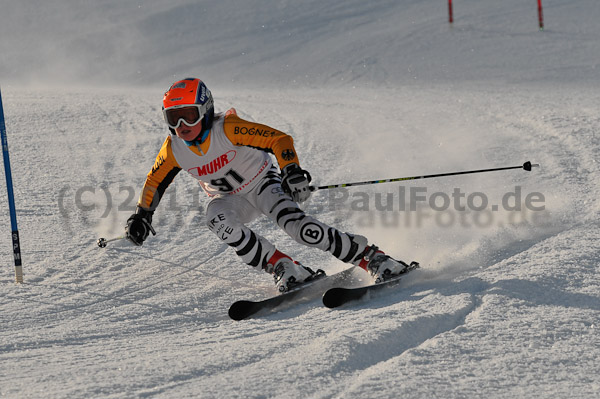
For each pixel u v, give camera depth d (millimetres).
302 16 87062
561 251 14180
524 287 12039
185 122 12555
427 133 30125
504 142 27234
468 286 12398
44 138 29500
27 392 8281
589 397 8180
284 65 70188
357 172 23797
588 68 59906
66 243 16750
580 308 11055
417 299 12070
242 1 92938
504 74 59344
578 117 31219
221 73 69562
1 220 18516
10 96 45031
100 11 92812
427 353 9406
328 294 11859
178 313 12422
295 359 9258
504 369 8922
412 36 76625
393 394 8211
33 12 92375
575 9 84688
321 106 40094
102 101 41812
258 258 13211
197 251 16406
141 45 81312
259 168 13852
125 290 13664
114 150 27453
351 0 92000
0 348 10375
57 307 12586
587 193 19406
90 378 8711
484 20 81500
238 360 9328
